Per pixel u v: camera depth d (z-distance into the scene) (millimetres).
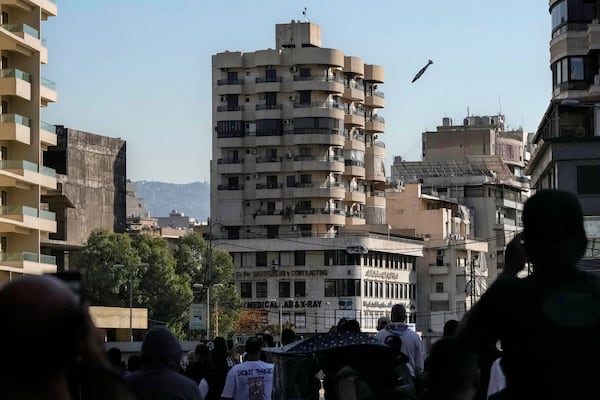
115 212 112125
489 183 150250
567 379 5391
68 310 3932
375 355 12578
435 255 134875
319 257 122312
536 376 5438
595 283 5617
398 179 154500
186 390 10203
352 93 129750
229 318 105125
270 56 126062
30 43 70062
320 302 121750
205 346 20078
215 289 105625
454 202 144250
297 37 129750
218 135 127688
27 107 70812
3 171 67188
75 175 107062
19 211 67938
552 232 5680
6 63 70312
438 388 6812
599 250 49250
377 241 123562
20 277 4043
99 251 93750
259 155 126938
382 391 12102
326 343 13930
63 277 4133
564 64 57844
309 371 14453
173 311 95812
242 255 124188
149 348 10328
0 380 3887
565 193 5793
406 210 139250
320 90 125125
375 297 124312
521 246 7152
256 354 17031
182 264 106062
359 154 130750
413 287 133500
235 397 16875
